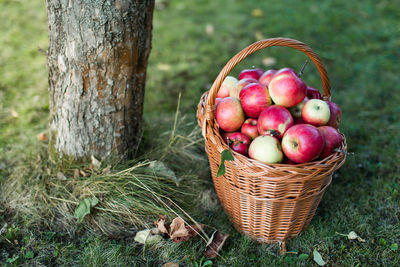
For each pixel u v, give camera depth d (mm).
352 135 2916
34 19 4426
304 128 1648
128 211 2025
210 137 1754
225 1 5309
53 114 2266
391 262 1896
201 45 4172
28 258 1832
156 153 2486
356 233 2070
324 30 4531
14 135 2752
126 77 2088
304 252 1968
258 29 4504
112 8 1877
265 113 1770
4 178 2301
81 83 2047
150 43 2180
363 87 3584
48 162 2359
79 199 2088
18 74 3469
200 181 2404
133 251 1908
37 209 2074
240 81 2072
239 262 1871
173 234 1904
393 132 2945
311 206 1900
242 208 1924
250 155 1751
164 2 5164
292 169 1602
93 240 1949
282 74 1798
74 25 1914
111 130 2197
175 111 3143
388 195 2318
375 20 4867
